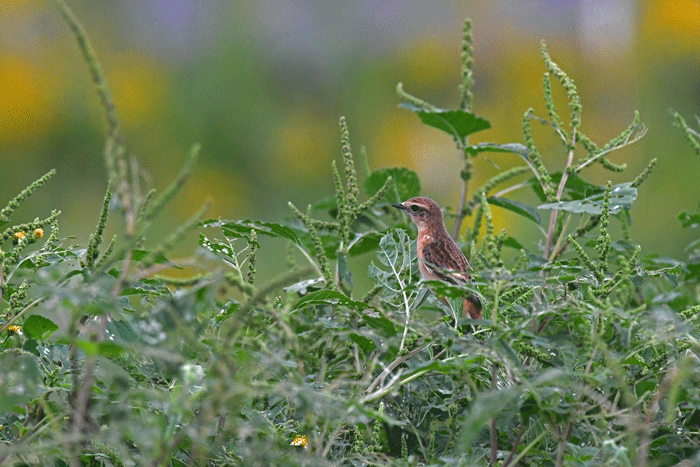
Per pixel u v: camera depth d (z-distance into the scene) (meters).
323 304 6.37
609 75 23.77
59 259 5.66
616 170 7.90
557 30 25.42
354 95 23.31
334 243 8.58
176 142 20.69
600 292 5.46
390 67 24.25
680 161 18.95
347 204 7.76
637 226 16.61
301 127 22.33
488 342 4.77
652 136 20.39
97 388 4.77
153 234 17.05
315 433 4.77
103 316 3.83
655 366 5.30
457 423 5.46
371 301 6.36
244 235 7.07
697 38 23.80
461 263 10.98
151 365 5.06
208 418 3.72
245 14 23.80
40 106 20.19
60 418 4.70
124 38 23.69
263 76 22.73
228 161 20.77
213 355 4.02
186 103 21.31
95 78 3.42
